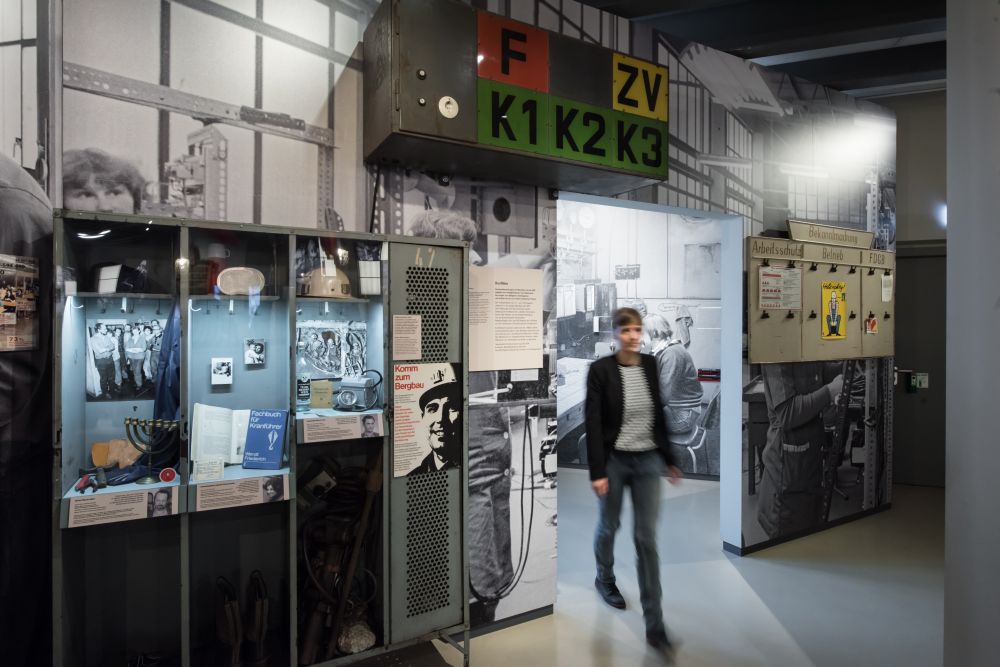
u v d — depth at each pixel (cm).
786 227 408
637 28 334
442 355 239
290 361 206
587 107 260
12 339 179
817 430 423
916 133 543
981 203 141
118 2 201
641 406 265
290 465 204
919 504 494
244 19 224
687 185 357
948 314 152
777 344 395
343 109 247
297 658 210
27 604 187
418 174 266
